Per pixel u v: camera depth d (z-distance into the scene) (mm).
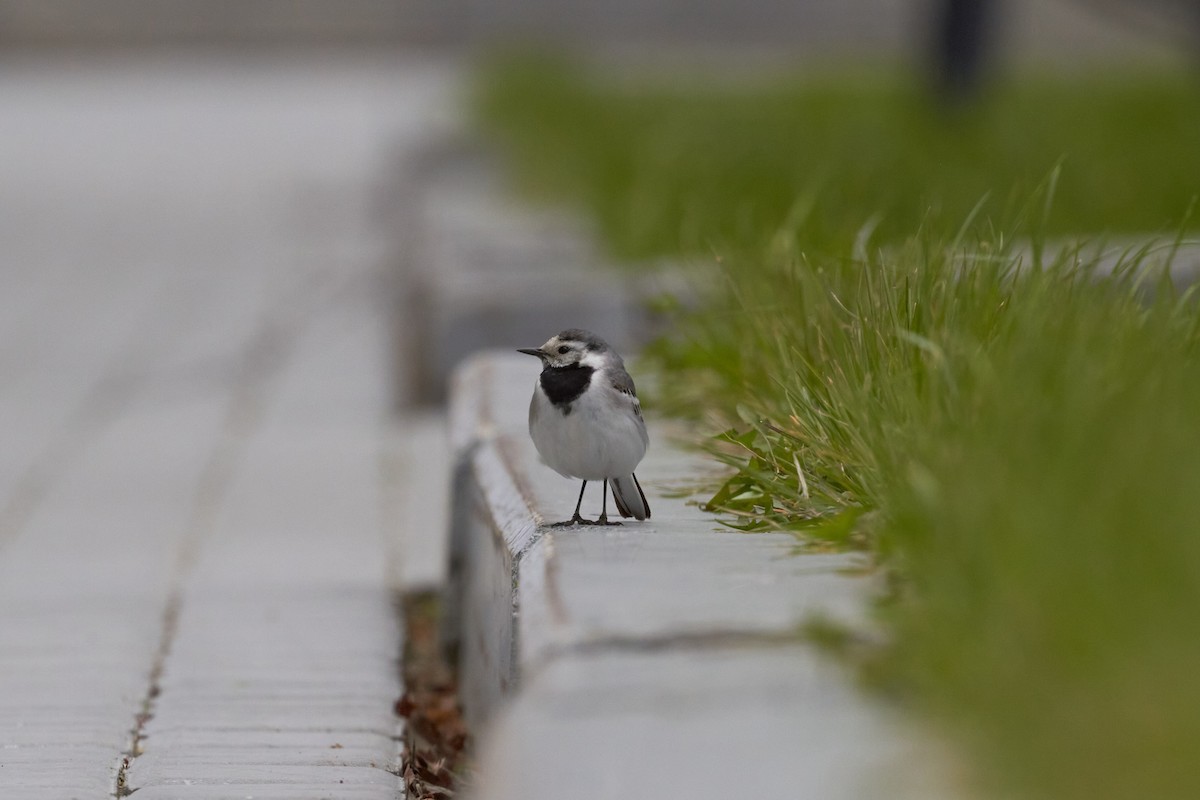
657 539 7328
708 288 13805
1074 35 78250
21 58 95688
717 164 24141
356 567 13273
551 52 59500
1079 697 4703
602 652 5562
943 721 4906
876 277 9539
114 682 9906
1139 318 8008
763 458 8617
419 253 29031
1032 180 20109
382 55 96125
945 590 5449
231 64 93750
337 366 22859
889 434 7461
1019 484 5762
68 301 28438
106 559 13570
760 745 4980
